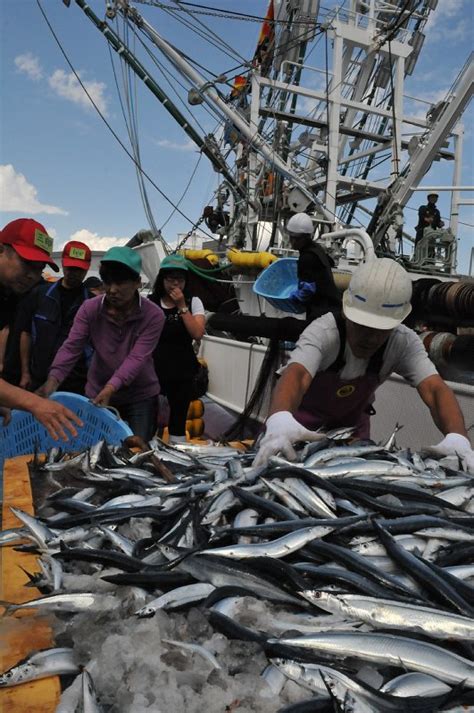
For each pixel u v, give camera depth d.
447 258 8.61
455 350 4.72
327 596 1.40
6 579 1.62
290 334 4.64
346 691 1.13
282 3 10.98
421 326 6.04
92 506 2.08
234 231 9.95
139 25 9.20
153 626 1.29
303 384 2.53
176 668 1.19
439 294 5.54
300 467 2.06
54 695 1.17
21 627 1.37
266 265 7.38
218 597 1.40
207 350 7.42
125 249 3.26
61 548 1.68
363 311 2.42
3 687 1.18
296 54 11.28
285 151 9.55
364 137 10.63
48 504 2.14
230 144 11.05
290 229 4.55
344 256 7.98
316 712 1.11
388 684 1.18
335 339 2.60
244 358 6.36
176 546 1.63
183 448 2.89
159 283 4.22
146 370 3.70
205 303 8.67
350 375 2.72
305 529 1.65
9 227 3.27
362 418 3.07
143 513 1.90
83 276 4.11
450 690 1.18
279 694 1.16
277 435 2.28
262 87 9.45
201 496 1.98
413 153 8.62
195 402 5.73
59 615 1.41
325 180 9.96
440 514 1.86
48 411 2.29
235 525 1.78
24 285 3.36
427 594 1.48
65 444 3.24
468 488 2.00
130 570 1.58
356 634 1.28
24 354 4.19
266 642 1.25
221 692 1.11
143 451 2.63
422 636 1.31
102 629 1.30
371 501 1.88
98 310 3.44
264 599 1.43
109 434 3.08
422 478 2.05
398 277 2.40
